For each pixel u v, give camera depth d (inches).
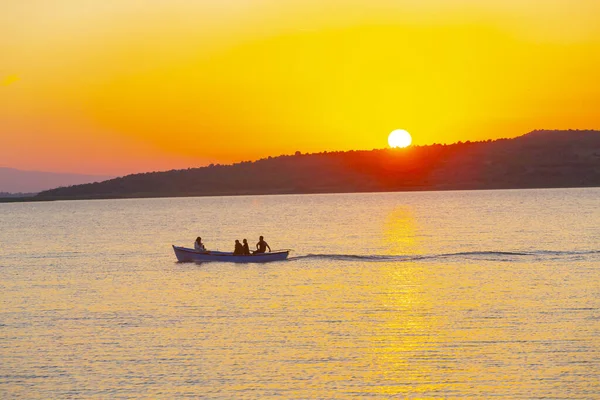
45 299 3255.4
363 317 2694.4
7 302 3189.0
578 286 3280.0
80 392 1930.4
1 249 6013.8
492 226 7214.6
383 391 1897.1
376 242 5895.7
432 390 1898.4
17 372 2094.0
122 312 2898.6
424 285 3405.5
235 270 4111.7
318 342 2345.0
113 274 4101.9
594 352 2165.4
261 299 3125.0
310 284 3508.9
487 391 1882.4
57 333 2541.8
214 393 1904.5
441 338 2357.3
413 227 7475.4
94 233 7844.5
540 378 1961.1
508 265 4092.0
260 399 1860.2
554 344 2255.2
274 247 5649.6
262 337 2420.0
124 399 1876.2
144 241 6569.9
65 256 5285.4
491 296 3063.5
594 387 1893.5
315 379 1993.1
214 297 3201.3
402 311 2787.9
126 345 2354.8
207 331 2524.6
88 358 2217.0
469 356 2156.7
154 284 3649.1
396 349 2244.1
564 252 4704.7
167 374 2054.6
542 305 2837.1
